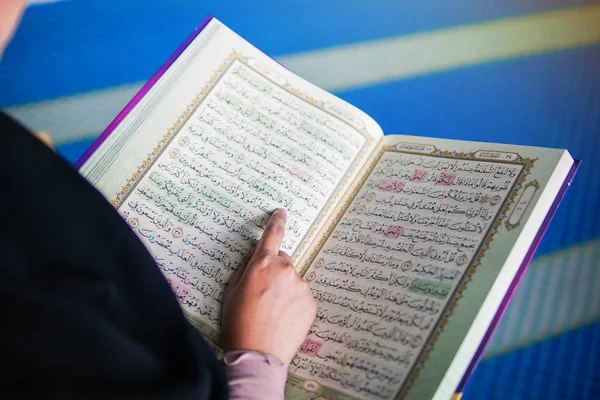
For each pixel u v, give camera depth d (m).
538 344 0.82
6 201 0.48
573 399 0.77
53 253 0.49
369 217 0.82
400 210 0.81
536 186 0.74
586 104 1.05
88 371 0.45
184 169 0.83
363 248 0.79
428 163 0.83
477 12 1.18
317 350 0.73
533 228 0.72
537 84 1.07
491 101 1.05
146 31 1.11
